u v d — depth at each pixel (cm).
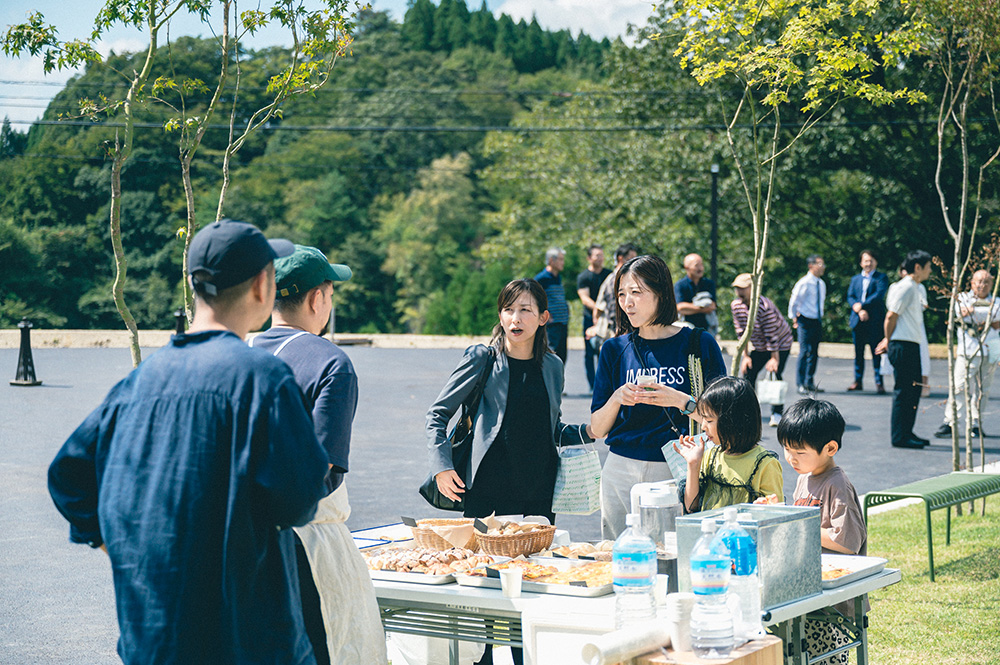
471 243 7962
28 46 461
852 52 641
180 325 1281
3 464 964
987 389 1054
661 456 425
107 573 608
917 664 432
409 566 355
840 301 3178
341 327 7606
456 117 8581
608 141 4003
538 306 433
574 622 303
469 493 438
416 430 1204
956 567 591
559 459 441
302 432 228
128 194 6862
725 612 260
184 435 226
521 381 438
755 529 280
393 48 9756
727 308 3228
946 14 692
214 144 7012
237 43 481
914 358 1027
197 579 222
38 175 6869
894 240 2944
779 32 682
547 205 4475
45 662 450
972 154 2542
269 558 236
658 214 3316
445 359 2205
